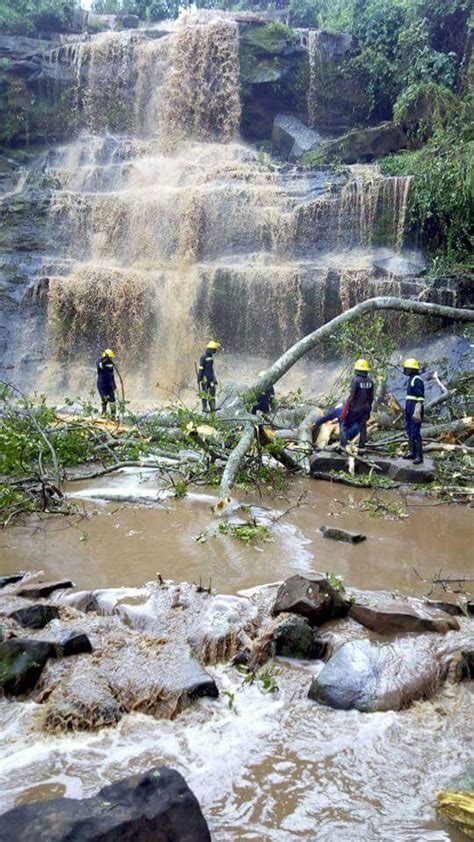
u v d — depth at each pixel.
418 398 10.08
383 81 27.05
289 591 4.89
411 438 10.17
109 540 6.76
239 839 2.92
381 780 3.33
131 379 21.67
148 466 9.48
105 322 21.92
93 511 7.89
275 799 3.19
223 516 7.70
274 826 3.01
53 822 2.57
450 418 12.77
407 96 23.80
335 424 11.48
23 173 25.67
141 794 2.75
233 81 28.08
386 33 27.09
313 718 3.86
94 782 3.29
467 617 5.07
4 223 23.67
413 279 19.34
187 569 5.91
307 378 19.61
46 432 9.75
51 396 20.84
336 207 21.78
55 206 23.88
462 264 19.50
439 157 20.69
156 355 21.81
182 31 27.94
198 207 22.56
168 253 22.98
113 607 5.09
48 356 21.94
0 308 22.08
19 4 29.67
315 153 26.23
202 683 4.00
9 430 8.45
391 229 21.34
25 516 7.63
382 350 13.37
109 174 25.89
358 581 5.72
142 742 3.63
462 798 3.04
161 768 2.91
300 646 4.56
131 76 28.97
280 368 11.91
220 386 19.20
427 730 3.77
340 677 4.09
